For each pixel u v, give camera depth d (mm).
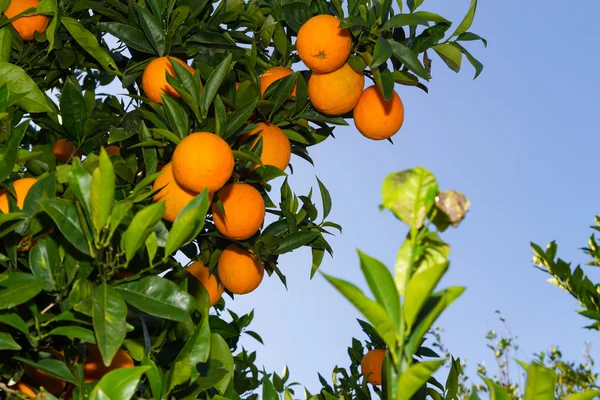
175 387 1305
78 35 1623
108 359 1207
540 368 912
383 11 1597
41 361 1284
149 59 1635
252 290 1649
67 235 1245
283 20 1730
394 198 878
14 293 1248
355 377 1728
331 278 845
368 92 1639
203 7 1669
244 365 1798
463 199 871
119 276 1382
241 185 1552
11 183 1387
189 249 1660
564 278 1417
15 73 1501
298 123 1683
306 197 1690
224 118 1507
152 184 1521
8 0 1564
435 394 1494
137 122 1589
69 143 1699
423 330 865
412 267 882
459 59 1701
